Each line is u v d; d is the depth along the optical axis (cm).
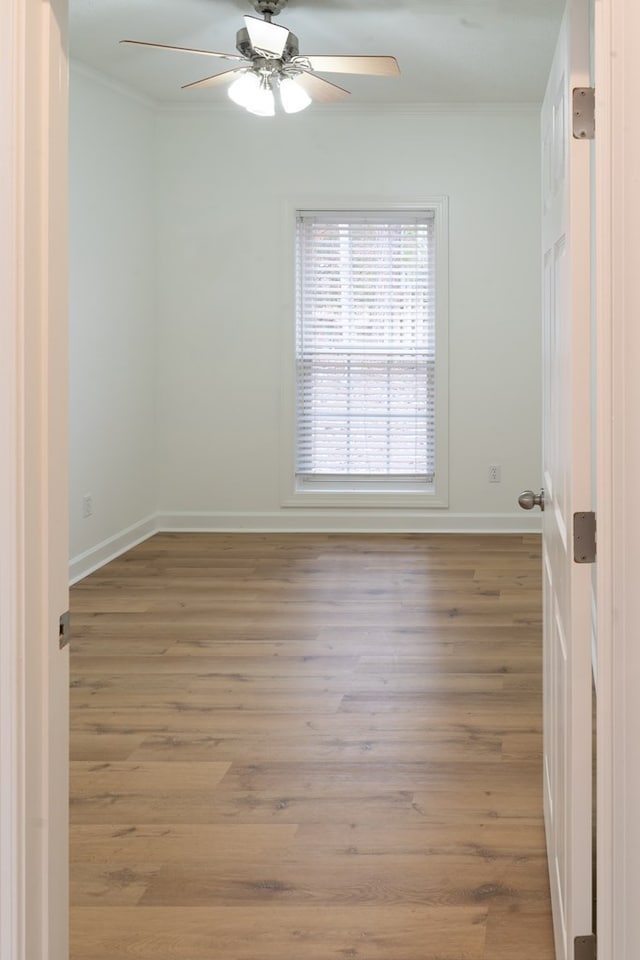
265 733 322
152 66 577
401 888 224
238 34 430
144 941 204
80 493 565
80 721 334
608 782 132
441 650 413
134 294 645
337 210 675
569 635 163
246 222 677
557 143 187
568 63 158
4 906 133
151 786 282
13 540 130
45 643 136
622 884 127
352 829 254
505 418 679
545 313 229
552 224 201
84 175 566
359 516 688
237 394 686
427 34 511
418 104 658
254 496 693
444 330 675
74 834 252
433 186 668
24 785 133
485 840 247
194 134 673
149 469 682
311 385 689
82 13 482
